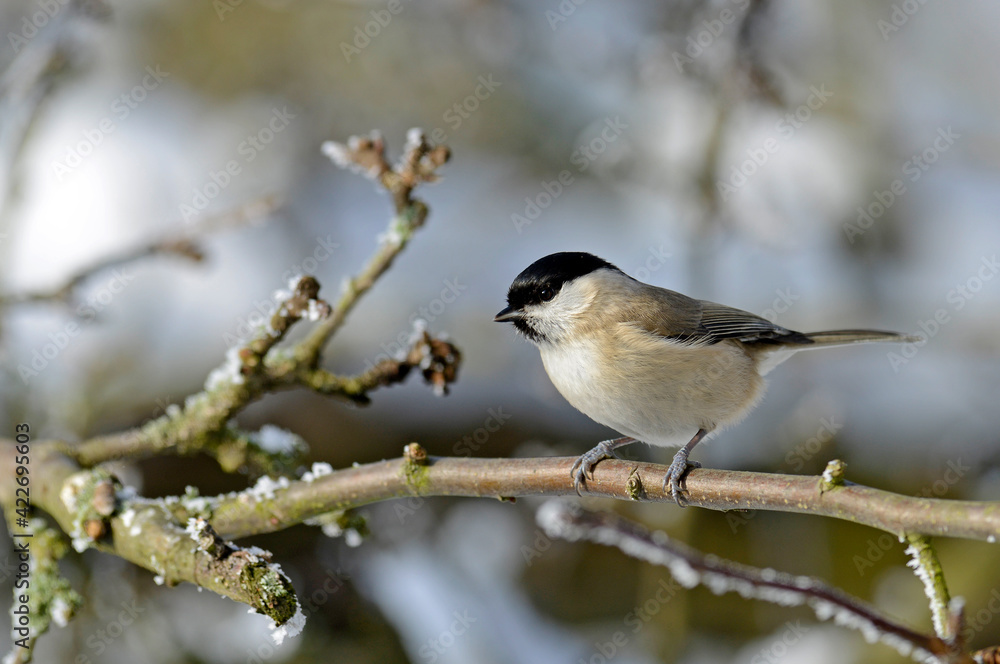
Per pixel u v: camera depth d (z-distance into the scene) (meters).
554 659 9.41
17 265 9.73
